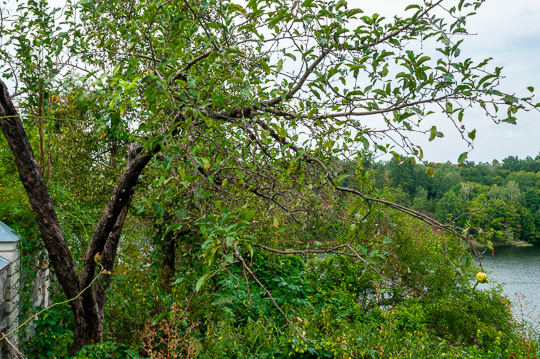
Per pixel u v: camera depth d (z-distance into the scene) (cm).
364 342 613
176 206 417
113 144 980
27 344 549
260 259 848
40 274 688
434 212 6438
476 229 269
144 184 632
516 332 1237
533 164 10900
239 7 274
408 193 6347
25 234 621
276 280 816
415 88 260
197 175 289
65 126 916
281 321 712
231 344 576
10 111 410
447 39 262
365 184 307
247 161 338
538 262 4941
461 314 1257
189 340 537
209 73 304
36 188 435
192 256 772
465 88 248
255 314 703
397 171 6391
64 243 453
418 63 251
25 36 405
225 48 278
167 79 261
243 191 384
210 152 335
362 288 1223
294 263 1007
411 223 1420
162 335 576
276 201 351
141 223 766
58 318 624
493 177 9456
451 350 682
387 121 281
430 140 267
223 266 224
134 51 323
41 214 440
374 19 287
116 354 530
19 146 420
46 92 432
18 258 566
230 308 691
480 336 1183
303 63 302
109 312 592
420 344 631
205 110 304
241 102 265
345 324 704
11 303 525
